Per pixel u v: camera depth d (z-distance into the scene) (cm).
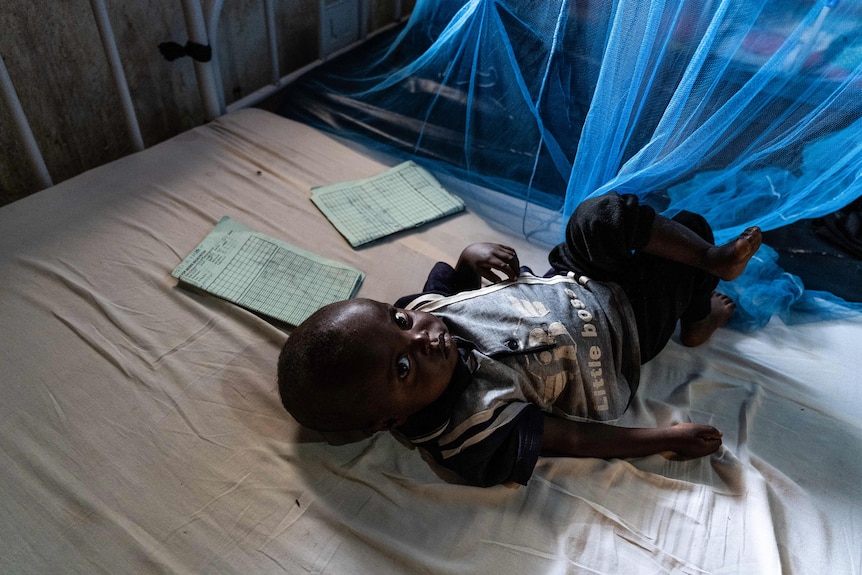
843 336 103
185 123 155
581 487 80
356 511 76
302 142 139
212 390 88
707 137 94
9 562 69
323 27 161
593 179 108
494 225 124
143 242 109
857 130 90
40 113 123
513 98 121
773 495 80
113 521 73
